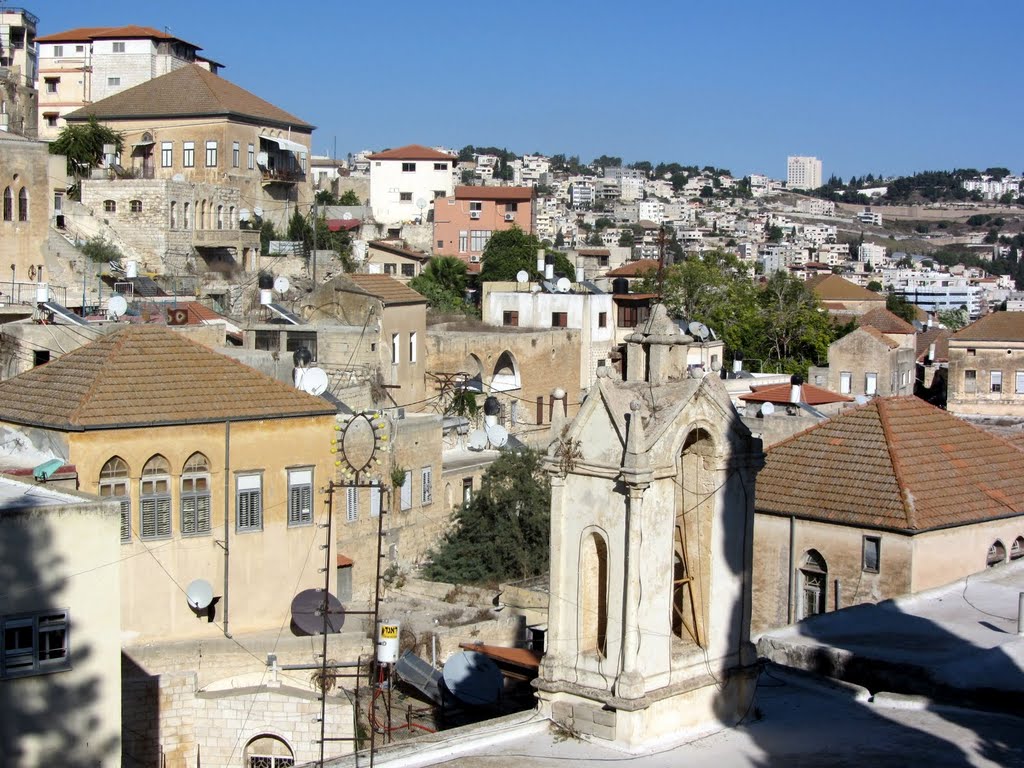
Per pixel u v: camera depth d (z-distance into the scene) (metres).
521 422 97.19
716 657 23.98
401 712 42.59
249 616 47.44
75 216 100.06
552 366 103.50
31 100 130.88
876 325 142.75
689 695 23.44
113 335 48.56
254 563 47.50
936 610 32.22
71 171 110.94
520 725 23.28
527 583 60.91
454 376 87.69
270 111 129.00
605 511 22.94
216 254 108.62
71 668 33.50
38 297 70.62
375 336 79.50
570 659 23.52
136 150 121.50
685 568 24.22
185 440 45.75
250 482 47.28
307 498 48.69
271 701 40.44
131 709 39.56
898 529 42.16
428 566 63.62
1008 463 47.25
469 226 169.50
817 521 44.09
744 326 137.88
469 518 64.50
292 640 43.78
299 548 48.56
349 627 47.88
